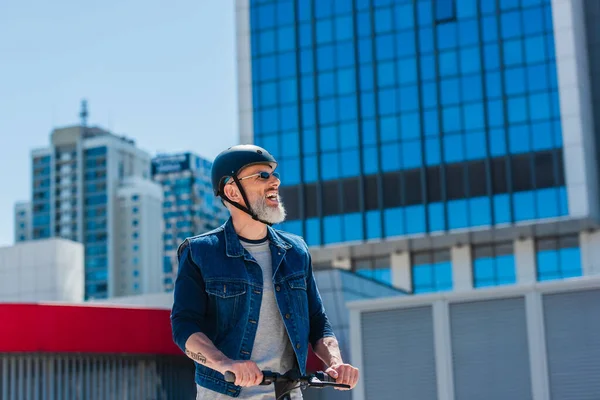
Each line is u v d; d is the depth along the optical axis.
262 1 65.94
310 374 5.20
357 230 61.44
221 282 5.23
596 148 59.69
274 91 64.50
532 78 59.28
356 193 61.81
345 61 63.34
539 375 20.55
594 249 57.88
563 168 57.88
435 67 61.34
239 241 5.36
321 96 63.47
